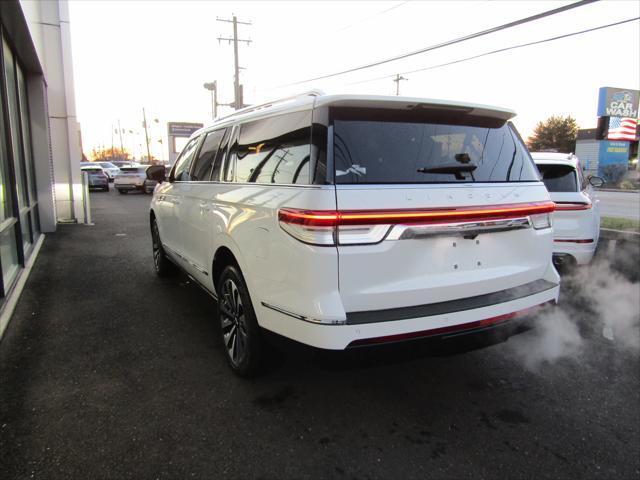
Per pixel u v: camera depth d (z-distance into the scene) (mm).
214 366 3844
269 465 2650
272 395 3396
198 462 2660
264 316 3055
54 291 5930
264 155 3371
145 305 5398
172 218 5383
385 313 2729
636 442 2928
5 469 2561
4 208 6062
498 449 2836
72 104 12547
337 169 2684
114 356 4016
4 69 6277
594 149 47625
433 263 2865
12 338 4387
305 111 2977
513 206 3150
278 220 2848
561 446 2877
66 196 12867
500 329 3084
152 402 3273
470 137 3227
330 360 2641
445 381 3672
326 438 2908
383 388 3541
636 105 34062
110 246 9273
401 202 2736
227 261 3818
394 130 2955
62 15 12320
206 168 4539
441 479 2572
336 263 2598
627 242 9828
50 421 3020
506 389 3566
